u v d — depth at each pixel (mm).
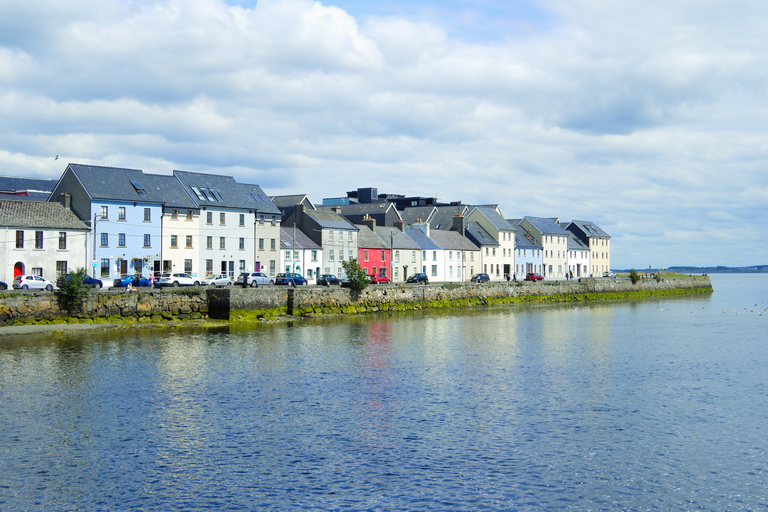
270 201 111688
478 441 32906
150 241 94000
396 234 132875
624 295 155625
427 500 26250
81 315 70812
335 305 93312
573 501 26250
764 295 176875
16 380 44875
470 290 118312
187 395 41469
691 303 139125
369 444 32375
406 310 103500
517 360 55469
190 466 29422
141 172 98312
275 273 109500
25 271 81750
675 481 28172
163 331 69625
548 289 136375
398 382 45938
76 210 89438
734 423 36250
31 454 30703
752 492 27141
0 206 82688
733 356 58969
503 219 164000
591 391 43656
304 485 27516
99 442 32406
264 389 43344
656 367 52781
